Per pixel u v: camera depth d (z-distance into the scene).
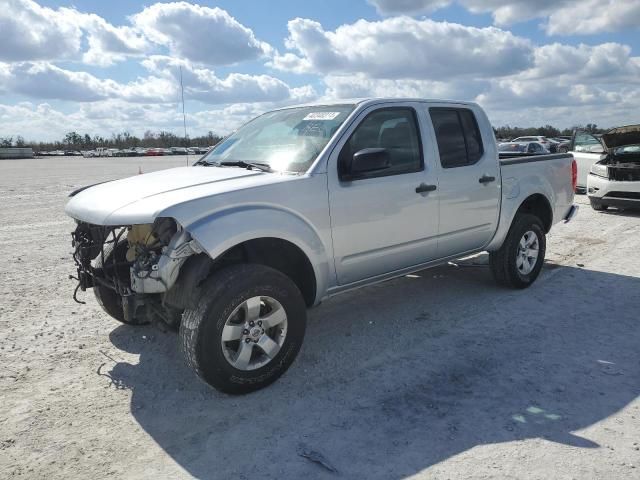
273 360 3.66
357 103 4.42
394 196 4.39
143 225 3.76
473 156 5.18
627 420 3.21
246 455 2.94
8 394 3.64
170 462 2.90
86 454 2.97
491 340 4.48
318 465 2.84
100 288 4.52
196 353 3.35
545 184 5.98
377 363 4.07
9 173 31.75
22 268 7.03
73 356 4.26
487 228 5.33
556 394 3.54
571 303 5.39
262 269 3.55
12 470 2.83
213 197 3.44
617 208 11.77
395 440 3.05
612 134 10.69
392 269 4.59
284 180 3.77
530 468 2.77
